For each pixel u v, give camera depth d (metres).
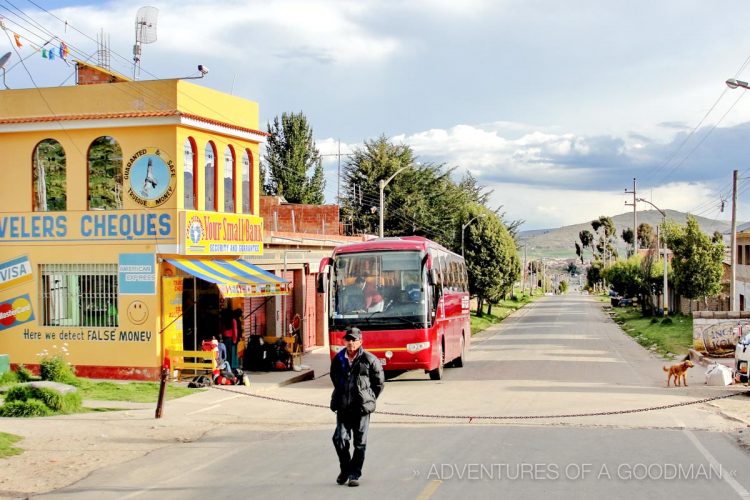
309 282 36.09
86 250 23.64
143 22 26.72
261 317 30.52
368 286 22.52
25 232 24.19
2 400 17.78
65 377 20.73
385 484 10.34
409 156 76.19
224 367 22.61
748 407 18.05
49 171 24.20
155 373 22.88
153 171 23.19
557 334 51.62
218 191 25.12
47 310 24.02
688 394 20.75
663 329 48.50
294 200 76.94
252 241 26.92
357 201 74.75
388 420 16.38
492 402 19.11
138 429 15.24
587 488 10.05
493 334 53.50
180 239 22.88
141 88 23.33
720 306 61.19
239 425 15.98
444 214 75.25
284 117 77.19
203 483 10.70
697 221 54.72
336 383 10.42
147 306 22.98
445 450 12.73
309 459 12.20
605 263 163.50
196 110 23.92
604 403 18.81
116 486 10.62
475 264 68.88
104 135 23.59
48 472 11.52
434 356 22.92
